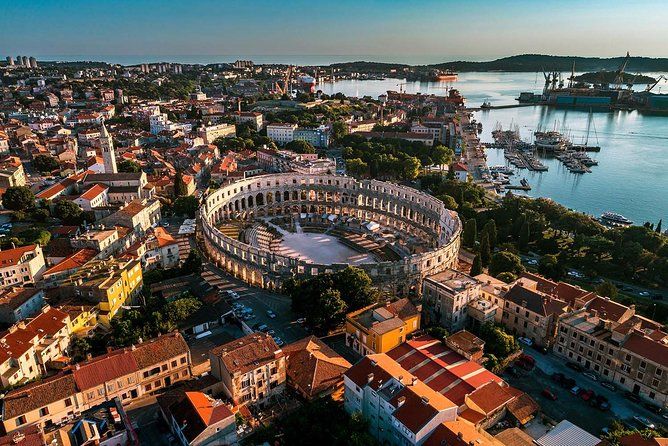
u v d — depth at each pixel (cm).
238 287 19650
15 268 18088
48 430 10612
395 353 13750
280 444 11344
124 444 10450
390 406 10962
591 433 11944
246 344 12988
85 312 15788
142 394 12900
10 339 13575
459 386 12362
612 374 13888
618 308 15488
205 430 10438
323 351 14025
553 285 17300
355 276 16762
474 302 16588
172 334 13862
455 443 10031
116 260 18788
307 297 16362
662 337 13900
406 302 16012
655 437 10575
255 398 12612
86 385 11981
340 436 10838
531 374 14200
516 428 11688
